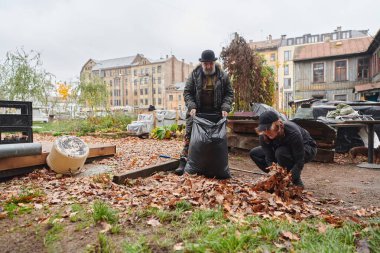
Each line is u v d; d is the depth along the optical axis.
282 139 3.83
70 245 2.35
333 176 5.55
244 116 8.22
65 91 18.88
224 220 2.67
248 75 10.67
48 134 14.22
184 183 4.02
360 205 3.62
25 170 4.87
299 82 32.28
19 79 13.89
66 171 4.88
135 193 3.63
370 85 21.03
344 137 8.42
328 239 2.24
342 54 29.86
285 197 3.51
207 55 4.77
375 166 6.37
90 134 13.59
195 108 4.99
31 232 2.62
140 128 12.49
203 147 4.50
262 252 2.07
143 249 2.16
